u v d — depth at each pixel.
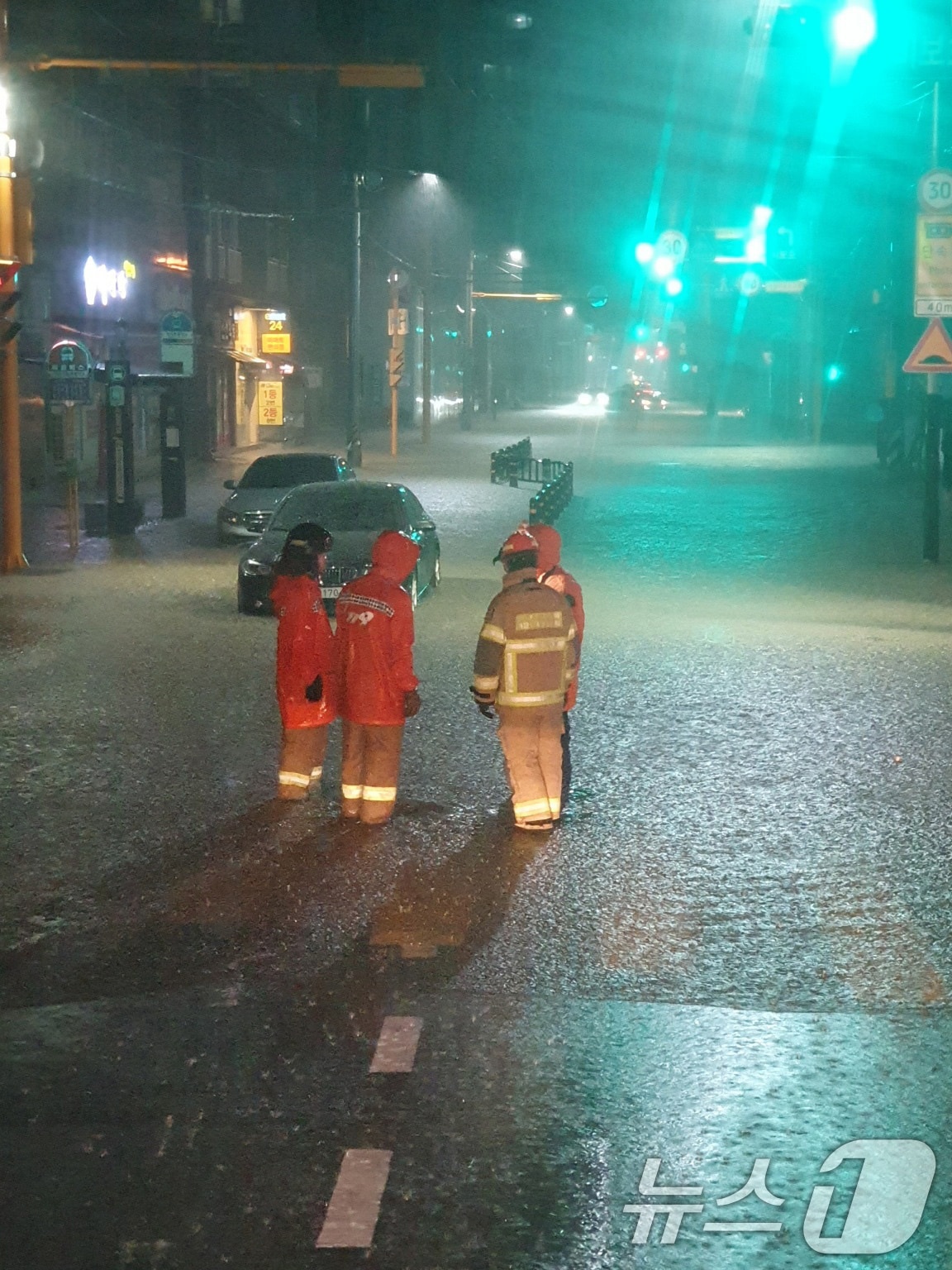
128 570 20.77
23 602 17.33
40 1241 4.01
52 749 9.92
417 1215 4.14
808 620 16.78
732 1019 5.58
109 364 25.41
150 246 42.97
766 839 8.00
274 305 58.09
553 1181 4.34
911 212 40.41
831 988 5.91
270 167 57.38
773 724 10.96
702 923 6.66
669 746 10.25
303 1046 5.31
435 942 6.39
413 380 82.31
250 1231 4.05
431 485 37.44
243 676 12.67
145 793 8.84
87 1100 4.88
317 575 8.76
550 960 6.19
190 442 47.16
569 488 32.44
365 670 8.11
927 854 7.73
